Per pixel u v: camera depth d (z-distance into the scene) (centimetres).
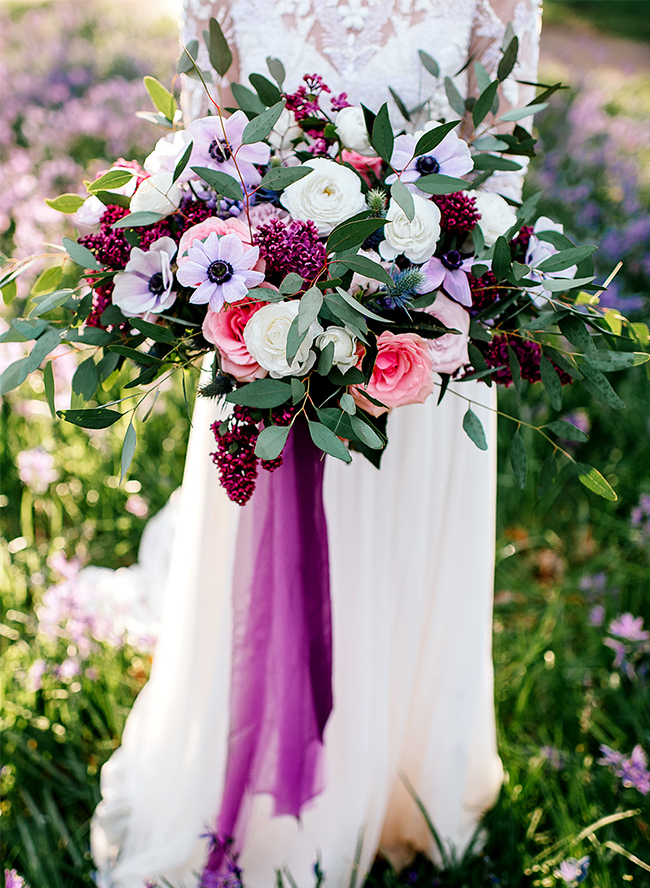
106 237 111
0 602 232
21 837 186
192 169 103
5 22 779
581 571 273
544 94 126
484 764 185
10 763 197
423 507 154
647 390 324
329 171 109
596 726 210
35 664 204
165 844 173
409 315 112
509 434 307
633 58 862
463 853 180
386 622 164
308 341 103
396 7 129
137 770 188
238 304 106
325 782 173
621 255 407
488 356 123
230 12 131
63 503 285
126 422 293
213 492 152
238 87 121
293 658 155
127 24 802
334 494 152
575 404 321
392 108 136
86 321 121
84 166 512
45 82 624
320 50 133
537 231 127
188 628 165
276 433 101
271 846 178
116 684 212
